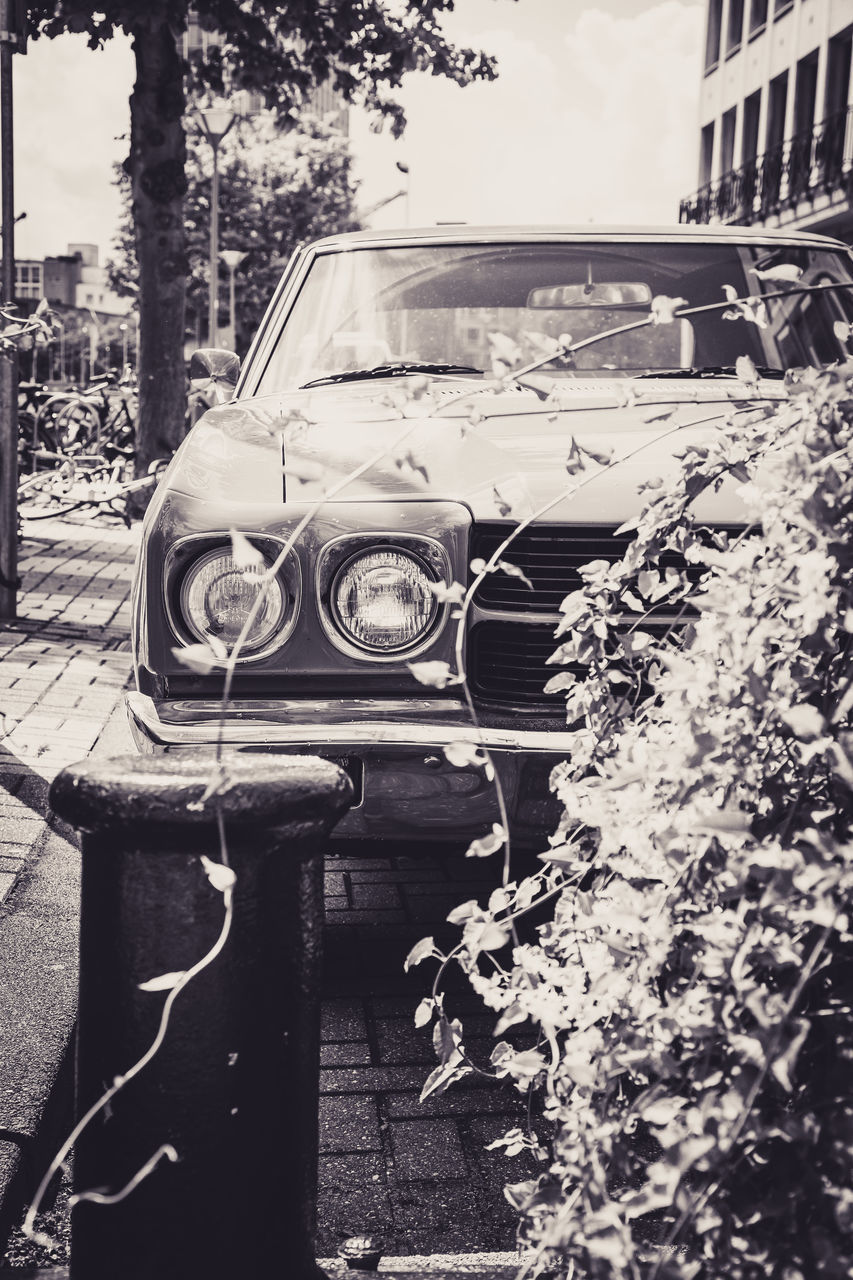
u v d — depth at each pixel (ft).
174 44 38.68
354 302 14.51
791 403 5.82
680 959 5.29
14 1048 8.71
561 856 6.09
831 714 5.16
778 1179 5.01
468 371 13.69
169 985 5.19
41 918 10.96
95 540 40.37
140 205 39.50
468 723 9.94
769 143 121.70
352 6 39.99
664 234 14.96
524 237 14.92
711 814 4.75
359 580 9.89
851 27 102.78
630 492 9.88
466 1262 7.07
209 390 14.47
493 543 9.96
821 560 4.98
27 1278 6.07
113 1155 5.52
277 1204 5.64
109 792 5.31
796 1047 4.48
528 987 6.04
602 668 7.16
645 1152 8.34
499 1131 8.93
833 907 4.50
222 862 5.39
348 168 168.04
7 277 24.03
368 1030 10.40
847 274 14.92
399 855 10.23
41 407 43.62
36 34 35.96
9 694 19.72
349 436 10.78
